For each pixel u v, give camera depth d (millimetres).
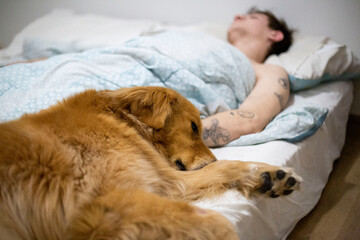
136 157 1099
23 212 893
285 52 2488
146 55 1687
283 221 1346
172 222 886
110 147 1062
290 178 1142
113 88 1563
